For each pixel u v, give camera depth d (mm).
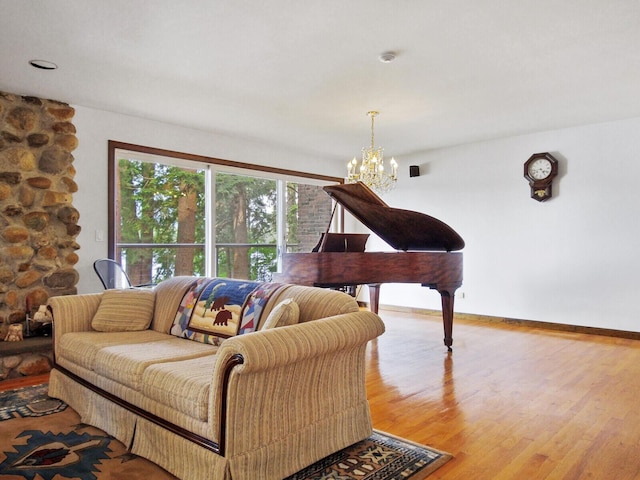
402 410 2838
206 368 2199
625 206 5023
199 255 5449
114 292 3281
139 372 2279
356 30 2830
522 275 5758
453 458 2221
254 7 2553
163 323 3148
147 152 4867
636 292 4961
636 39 2947
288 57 3234
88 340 2809
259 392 1886
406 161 6871
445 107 4434
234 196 5840
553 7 2555
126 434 2326
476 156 6137
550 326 5535
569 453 2262
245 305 2693
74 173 4336
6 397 3078
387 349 4391
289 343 1910
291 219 6594
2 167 3934
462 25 2764
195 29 2814
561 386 3291
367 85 3812
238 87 3859
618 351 4363
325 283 3711
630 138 4977
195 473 1914
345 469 2109
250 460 1854
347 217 7398
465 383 3355
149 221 4984
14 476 2025
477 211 6137
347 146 6266
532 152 5652
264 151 6105
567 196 5410
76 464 2145
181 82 3738
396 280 3979
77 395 2777
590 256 5258
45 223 4156
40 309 3910
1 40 2951
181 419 2006
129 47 3068
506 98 4160
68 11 2582
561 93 4027
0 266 3910
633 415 2748
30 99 4090
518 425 2607
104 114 4551
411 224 4164
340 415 2266
